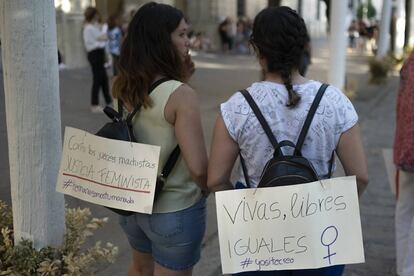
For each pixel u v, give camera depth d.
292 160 2.00
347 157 2.09
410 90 3.12
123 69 2.31
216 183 2.12
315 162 2.07
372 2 43.09
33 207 2.54
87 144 2.34
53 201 2.58
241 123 2.05
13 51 2.38
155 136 2.29
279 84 2.07
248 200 2.01
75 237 2.72
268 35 2.03
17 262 2.52
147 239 2.53
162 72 2.29
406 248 3.27
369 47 27.22
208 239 4.27
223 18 26.61
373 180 6.00
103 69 8.81
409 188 3.43
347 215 1.99
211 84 12.93
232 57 21.88
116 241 4.12
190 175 2.31
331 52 9.23
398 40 19.70
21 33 2.36
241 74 15.40
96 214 4.57
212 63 18.70
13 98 2.44
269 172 2.01
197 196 2.37
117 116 2.37
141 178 2.25
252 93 2.07
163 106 2.24
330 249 1.99
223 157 2.10
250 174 2.12
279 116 2.03
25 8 2.34
